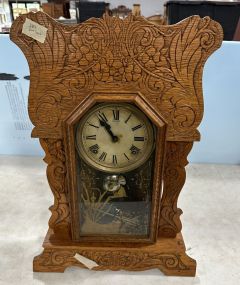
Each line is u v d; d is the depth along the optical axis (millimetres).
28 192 1424
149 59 732
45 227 1188
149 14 2590
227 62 1431
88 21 701
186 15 1548
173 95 766
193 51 726
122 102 760
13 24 708
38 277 970
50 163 868
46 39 718
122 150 839
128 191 936
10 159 1727
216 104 1549
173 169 876
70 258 970
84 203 955
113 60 732
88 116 785
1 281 949
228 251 1087
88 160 853
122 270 999
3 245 1088
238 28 1550
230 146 1676
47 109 785
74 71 746
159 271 1001
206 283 960
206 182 1546
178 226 960
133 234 973
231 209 1338
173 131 806
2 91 1551
